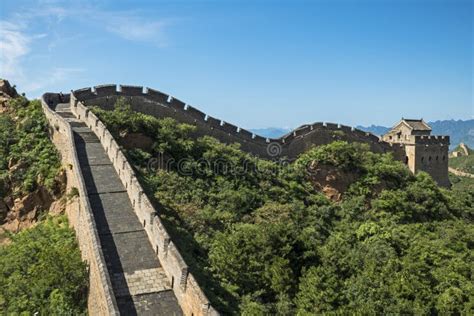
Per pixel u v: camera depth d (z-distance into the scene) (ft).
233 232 101.04
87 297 76.13
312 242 104.73
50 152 121.39
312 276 89.71
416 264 104.68
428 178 161.27
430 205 147.84
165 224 95.25
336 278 91.91
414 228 131.03
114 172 105.60
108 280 66.08
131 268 77.10
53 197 110.93
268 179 133.39
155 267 77.97
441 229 135.54
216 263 88.12
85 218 84.64
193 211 105.29
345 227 126.31
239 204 115.55
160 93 149.07
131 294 71.82
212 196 115.34
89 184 99.81
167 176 115.85
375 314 83.20
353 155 152.05
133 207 93.50
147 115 139.03
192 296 66.90
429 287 99.25
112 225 87.56
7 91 149.69
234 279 86.28
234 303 80.02
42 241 94.84
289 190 134.10
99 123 118.32
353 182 148.15
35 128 131.23
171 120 135.44
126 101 144.66
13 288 80.59
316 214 127.34
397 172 155.53
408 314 87.40
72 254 82.58
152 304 70.28
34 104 142.51
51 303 75.20
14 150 124.06
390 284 95.45
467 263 113.80
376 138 183.21
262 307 79.36
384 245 112.78
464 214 156.35
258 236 96.07
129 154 118.01
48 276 78.74
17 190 114.42
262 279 88.07
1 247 100.27
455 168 452.76
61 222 102.53
